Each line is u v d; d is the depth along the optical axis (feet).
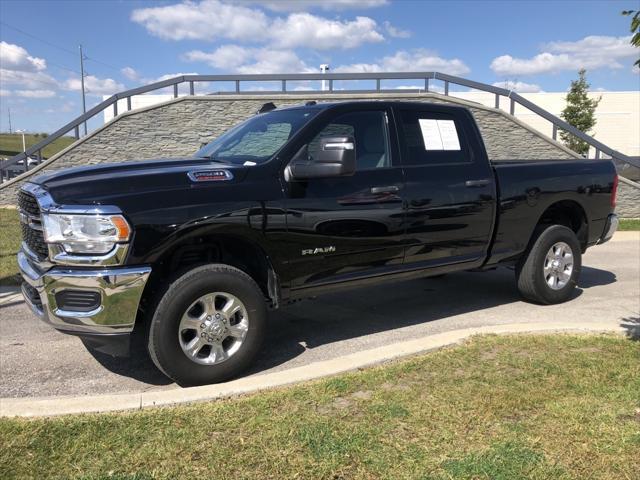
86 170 13.39
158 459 9.61
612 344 15.10
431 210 16.65
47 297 12.30
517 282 20.51
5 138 291.17
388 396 11.91
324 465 9.39
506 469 9.21
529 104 48.14
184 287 12.73
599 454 9.64
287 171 14.23
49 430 10.48
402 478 9.04
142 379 14.12
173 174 13.02
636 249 34.06
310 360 15.24
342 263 15.29
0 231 35.42
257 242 13.80
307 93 46.01
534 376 12.90
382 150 16.24
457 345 15.08
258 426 10.69
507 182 18.52
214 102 45.32
